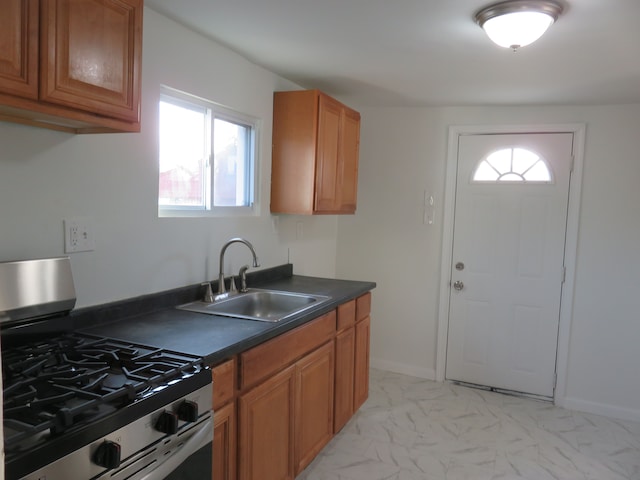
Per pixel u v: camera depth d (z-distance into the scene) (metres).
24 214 1.57
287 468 2.13
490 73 2.67
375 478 2.43
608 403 3.34
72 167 1.71
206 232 2.41
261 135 2.79
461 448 2.76
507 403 3.43
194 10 1.95
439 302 3.76
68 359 1.43
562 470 2.57
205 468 1.47
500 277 3.59
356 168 3.36
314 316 2.27
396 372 3.93
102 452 1.09
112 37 1.44
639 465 2.65
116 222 1.90
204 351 1.56
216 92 2.38
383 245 3.90
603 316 3.33
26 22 1.20
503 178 3.54
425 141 3.72
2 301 1.45
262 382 1.90
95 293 1.83
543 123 3.42
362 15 1.91
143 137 1.99
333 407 2.60
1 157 1.49
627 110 3.23
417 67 2.61
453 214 3.69
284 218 3.14
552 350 3.48
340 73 2.80
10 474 0.92
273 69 2.77
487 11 1.80
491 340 3.64
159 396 1.25
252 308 2.60
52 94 1.27
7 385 1.20
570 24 1.90
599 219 3.31
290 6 1.86
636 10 1.75
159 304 2.12
